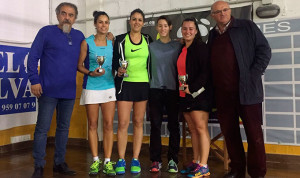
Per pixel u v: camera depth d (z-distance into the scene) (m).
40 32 2.51
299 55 3.03
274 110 3.15
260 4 3.21
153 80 2.62
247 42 2.26
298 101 3.04
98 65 2.56
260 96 2.24
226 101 2.34
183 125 3.11
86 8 4.14
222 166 2.97
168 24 2.63
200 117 2.44
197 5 3.55
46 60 2.52
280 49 3.12
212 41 2.45
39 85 2.45
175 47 2.63
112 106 2.60
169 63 2.58
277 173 2.73
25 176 2.59
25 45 4.05
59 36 2.54
